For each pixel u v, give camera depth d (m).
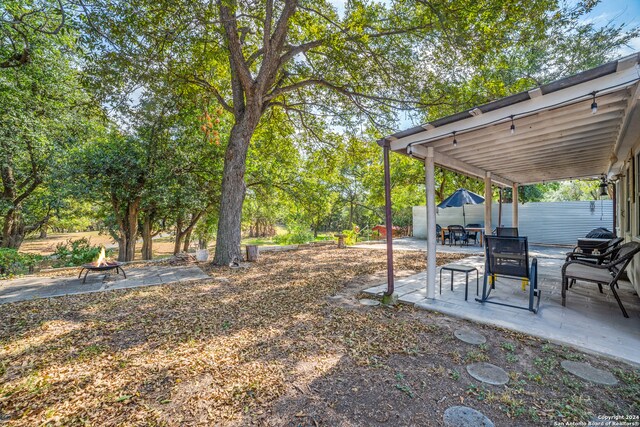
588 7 7.13
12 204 10.05
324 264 7.35
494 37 5.92
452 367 2.39
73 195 8.73
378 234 16.41
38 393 2.10
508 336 2.96
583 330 3.00
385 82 7.90
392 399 2.00
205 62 7.70
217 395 2.06
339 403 1.96
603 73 2.35
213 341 2.93
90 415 1.86
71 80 9.34
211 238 16.48
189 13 5.65
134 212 10.16
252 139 11.03
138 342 2.93
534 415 1.82
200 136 10.18
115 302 4.28
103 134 10.71
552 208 10.79
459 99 7.04
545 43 9.28
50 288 5.11
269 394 2.06
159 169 9.38
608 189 9.48
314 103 9.34
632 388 2.06
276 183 12.28
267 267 7.00
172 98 8.46
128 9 5.30
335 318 3.51
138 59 6.11
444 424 1.75
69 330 3.25
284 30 6.73
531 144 4.43
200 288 5.08
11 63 7.91
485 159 5.47
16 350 2.77
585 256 4.85
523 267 3.66
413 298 4.21
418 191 18.02
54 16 7.44
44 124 9.09
